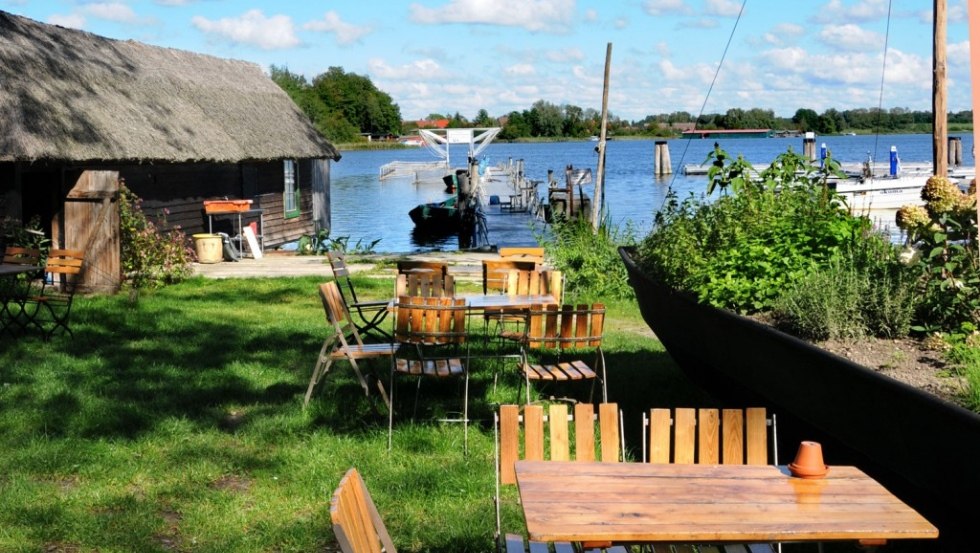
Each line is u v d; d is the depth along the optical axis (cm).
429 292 920
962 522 457
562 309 770
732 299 688
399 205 5012
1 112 1606
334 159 2783
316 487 630
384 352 794
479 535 549
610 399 854
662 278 846
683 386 901
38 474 651
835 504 373
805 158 915
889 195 3691
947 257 616
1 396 830
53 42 1977
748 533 345
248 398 842
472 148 5850
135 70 2162
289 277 1716
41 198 1806
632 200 4912
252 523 576
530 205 4447
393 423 763
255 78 2781
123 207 1577
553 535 342
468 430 746
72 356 1002
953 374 529
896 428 488
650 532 344
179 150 2000
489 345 1064
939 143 1302
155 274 1592
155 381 895
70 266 1112
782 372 603
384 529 372
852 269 654
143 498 612
